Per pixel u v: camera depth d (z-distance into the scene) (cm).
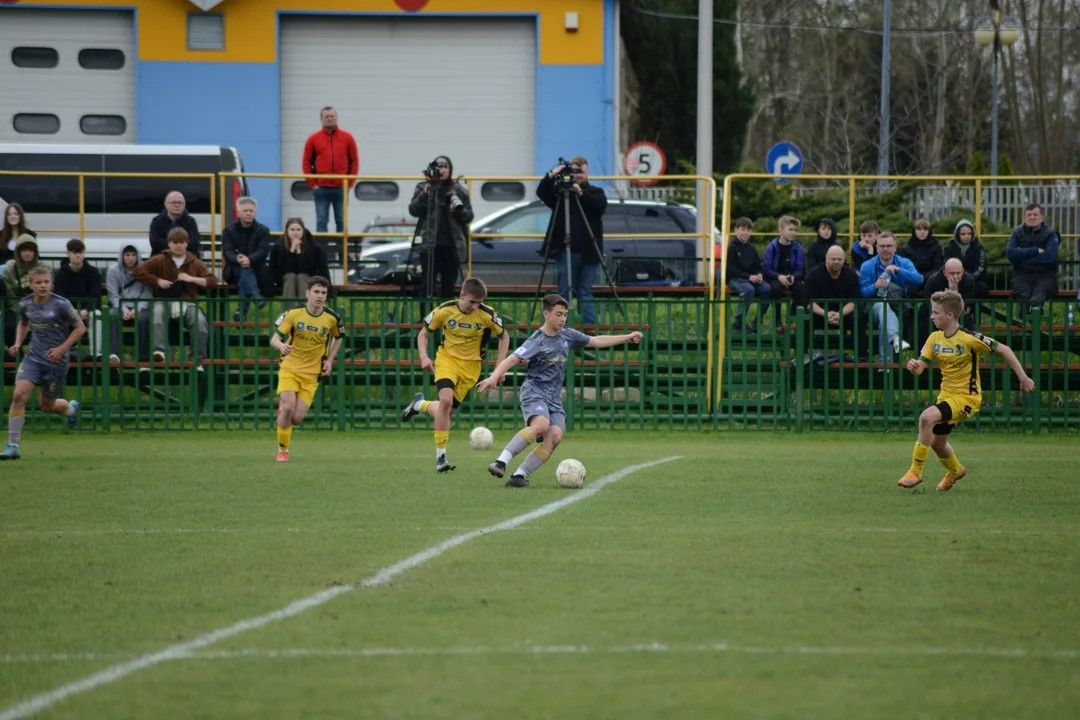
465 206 7219
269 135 10812
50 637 2211
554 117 10862
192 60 10738
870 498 3978
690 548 3033
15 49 10744
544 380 4297
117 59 10825
